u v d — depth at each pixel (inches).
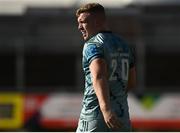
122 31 2112.5
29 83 2135.8
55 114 2158.0
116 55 503.8
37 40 2102.6
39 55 2117.4
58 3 2090.3
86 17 507.5
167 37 2123.5
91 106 496.1
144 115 2170.3
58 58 2117.4
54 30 2095.2
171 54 2133.4
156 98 2164.1
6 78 2132.1
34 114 2155.5
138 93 2160.4
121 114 502.6
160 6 2105.1
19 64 2117.4
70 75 2130.9
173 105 2164.1
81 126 504.1
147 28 2118.6
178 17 2114.9
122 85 507.2
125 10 2110.0
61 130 2155.5
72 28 2094.0
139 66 2133.4
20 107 2154.3
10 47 2103.8
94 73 482.9
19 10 2079.2
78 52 2105.1
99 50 491.2
